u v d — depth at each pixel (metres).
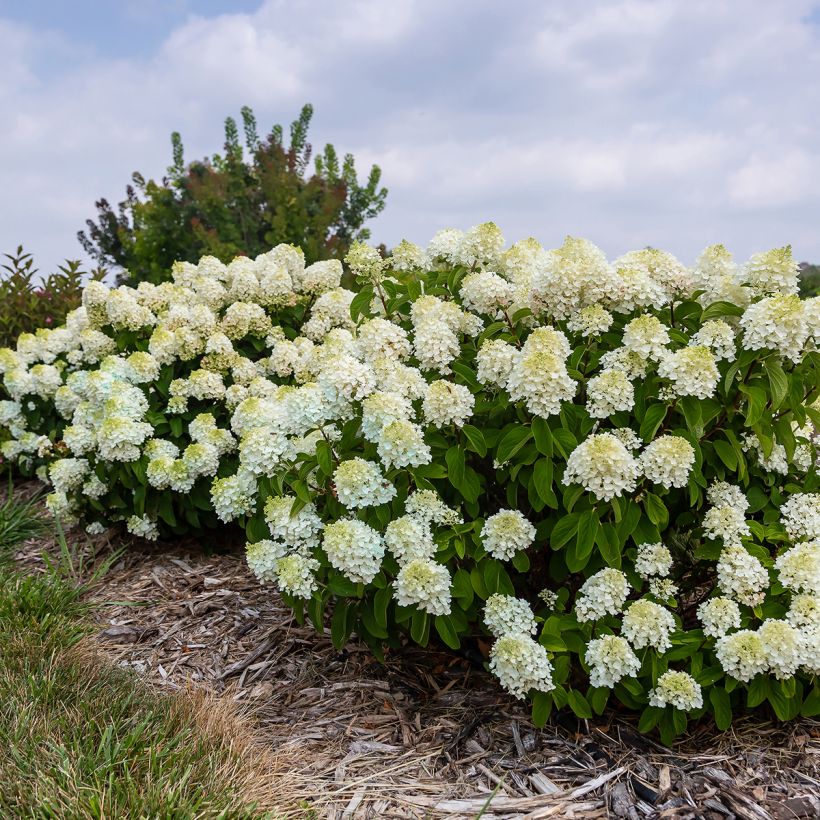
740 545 2.95
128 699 2.96
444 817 2.55
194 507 4.70
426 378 3.29
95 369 5.63
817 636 2.73
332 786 2.71
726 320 3.14
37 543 5.29
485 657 3.52
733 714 3.11
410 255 4.04
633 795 2.66
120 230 11.34
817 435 3.69
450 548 3.04
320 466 3.12
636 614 2.78
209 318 5.17
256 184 11.27
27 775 2.42
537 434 2.84
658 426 2.85
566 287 3.07
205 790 2.42
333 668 3.57
